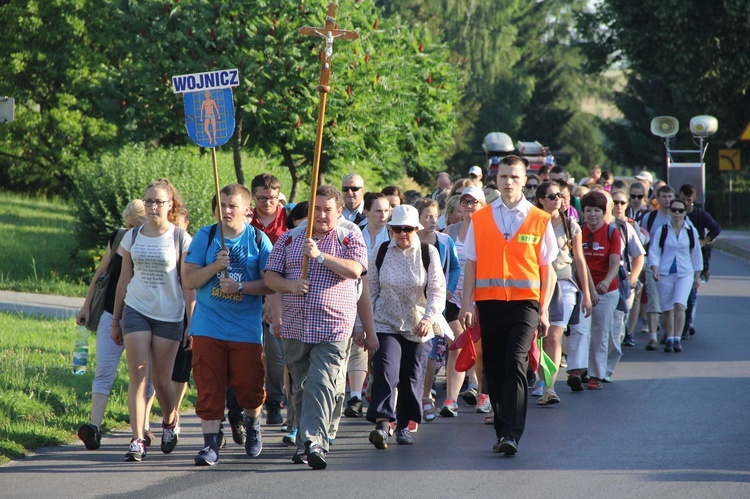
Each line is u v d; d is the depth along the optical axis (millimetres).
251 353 17172
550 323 23047
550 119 147250
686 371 27172
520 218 18125
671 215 31531
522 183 18297
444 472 16625
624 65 116312
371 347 17969
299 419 17516
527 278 17922
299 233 17281
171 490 15508
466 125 136000
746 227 95062
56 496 15156
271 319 17734
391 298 18719
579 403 22969
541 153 60000
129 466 17094
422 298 18844
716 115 94875
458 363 19234
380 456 17953
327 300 17016
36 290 40000
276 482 16016
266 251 17453
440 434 19938
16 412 19844
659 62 94125
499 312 18016
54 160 74250
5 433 18500
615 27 94875
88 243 42688
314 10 42188
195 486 15742
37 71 73312
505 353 18062
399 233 18766
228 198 17031
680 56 91875
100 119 73375
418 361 19016
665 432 19672
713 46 92000
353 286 17359
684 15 90625
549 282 18484
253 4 41781
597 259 25516
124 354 26938
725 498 14859
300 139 43656
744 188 103438
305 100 42750
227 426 20922
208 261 17141
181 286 17719
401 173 81188
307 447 16781
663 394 23938
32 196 76438
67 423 19781
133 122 47719
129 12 43406
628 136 133875
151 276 17469
